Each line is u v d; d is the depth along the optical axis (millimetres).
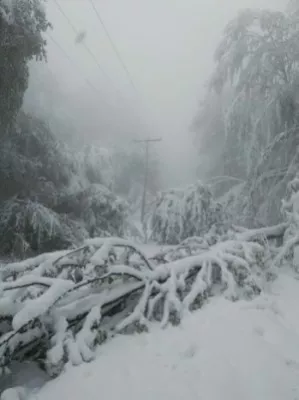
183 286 4676
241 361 3045
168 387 2809
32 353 3738
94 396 2824
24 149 12695
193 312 4309
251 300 4605
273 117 11250
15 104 10141
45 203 12734
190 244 6348
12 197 11555
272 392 2631
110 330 4086
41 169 13383
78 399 2822
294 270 5867
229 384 2760
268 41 12102
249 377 2818
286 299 4648
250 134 11961
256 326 3709
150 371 3070
